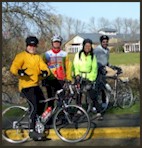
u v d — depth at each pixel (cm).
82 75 739
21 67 596
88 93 750
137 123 693
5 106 767
